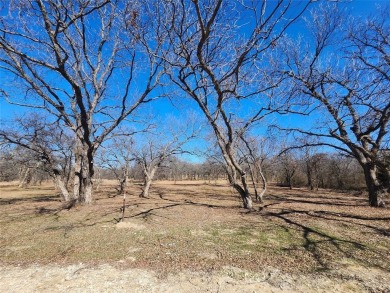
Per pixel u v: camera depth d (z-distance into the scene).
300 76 12.98
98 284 4.54
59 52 10.84
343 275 4.87
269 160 28.25
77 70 14.41
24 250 6.47
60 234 8.04
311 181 33.53
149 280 4.69
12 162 19.34
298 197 21.45
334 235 7.81
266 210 13.24
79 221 10.25
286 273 4.97
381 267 5.27
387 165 12.18
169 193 26.78
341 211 12.70
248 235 7.86
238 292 4.26
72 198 14.73
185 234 7.96
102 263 5.51
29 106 13.59
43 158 16.91
